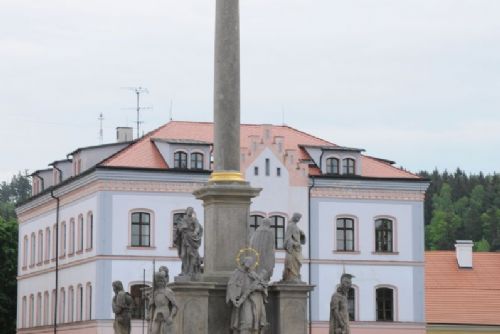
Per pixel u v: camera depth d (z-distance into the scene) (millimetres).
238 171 52000
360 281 99625
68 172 110250
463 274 109062
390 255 100312
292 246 52625
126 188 95312
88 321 96250
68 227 102438
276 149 98812
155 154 97812
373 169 102500
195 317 50062
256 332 50031
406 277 100562
